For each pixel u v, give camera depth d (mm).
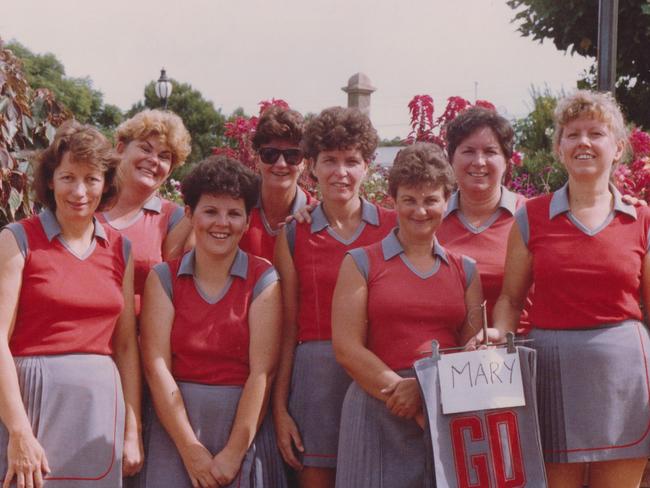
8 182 4770
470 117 3518
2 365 2895
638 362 2977
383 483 3000
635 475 3037
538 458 2875
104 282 3082
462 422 2867
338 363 3293
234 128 5660
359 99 8961
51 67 51094
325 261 3354
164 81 18500
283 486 3254
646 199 4211
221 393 3135
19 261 2973
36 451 2875
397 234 3152
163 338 3178
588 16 8117
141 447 3178
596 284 2982
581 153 3016
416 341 3012
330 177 3330
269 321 3211
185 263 3246
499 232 3500
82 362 3004
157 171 3646
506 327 3164
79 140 2994
